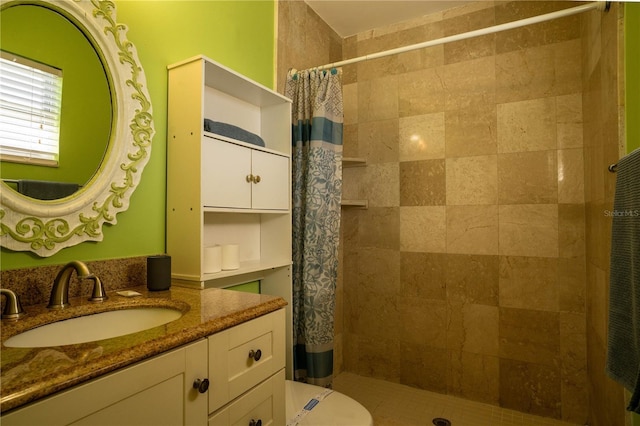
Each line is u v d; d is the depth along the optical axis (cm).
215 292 105
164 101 121
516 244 193
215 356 75
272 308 93
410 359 218
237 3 156
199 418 71
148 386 61
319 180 162
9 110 84
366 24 231
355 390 213
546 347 186
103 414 55
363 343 232
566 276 182
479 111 203
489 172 199
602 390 149
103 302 91
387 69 229
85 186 98
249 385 85
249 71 162
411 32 224
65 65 95
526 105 192
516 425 178
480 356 200
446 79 212
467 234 204
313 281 161
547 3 190
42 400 48
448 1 205
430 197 214
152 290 105
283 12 187
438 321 211
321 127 163
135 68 110
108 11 104
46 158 90
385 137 228
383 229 227
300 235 168
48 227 90
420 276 216
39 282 88
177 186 118
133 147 110
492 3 202
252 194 133
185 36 130
